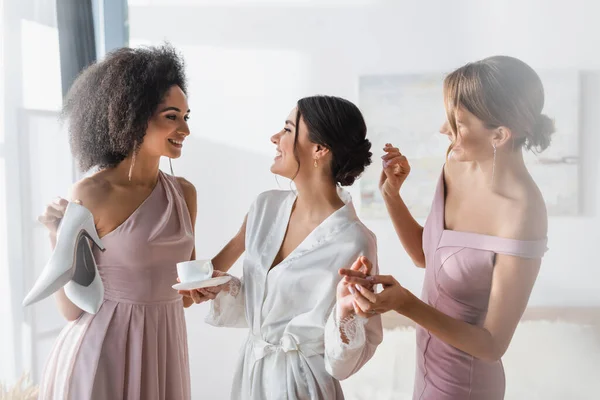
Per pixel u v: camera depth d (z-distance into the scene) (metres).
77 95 1.32
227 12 2.23
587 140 1.75
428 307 0.99
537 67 1.82
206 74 2.26
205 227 2.30
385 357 1.90
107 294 1.25
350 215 1.16
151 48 1.34
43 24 2.09
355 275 0.95
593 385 1.61
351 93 2.12
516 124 1.04
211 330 2.26
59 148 2.10
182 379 1.35
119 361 1.23
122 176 1.29
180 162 2.30
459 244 1.08
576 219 1.74
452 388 1.12
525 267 1.01
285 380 1.11
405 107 2.05
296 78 2.19
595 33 1.77
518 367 1.67
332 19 2.13
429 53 2.02
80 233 1.13
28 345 1.99
